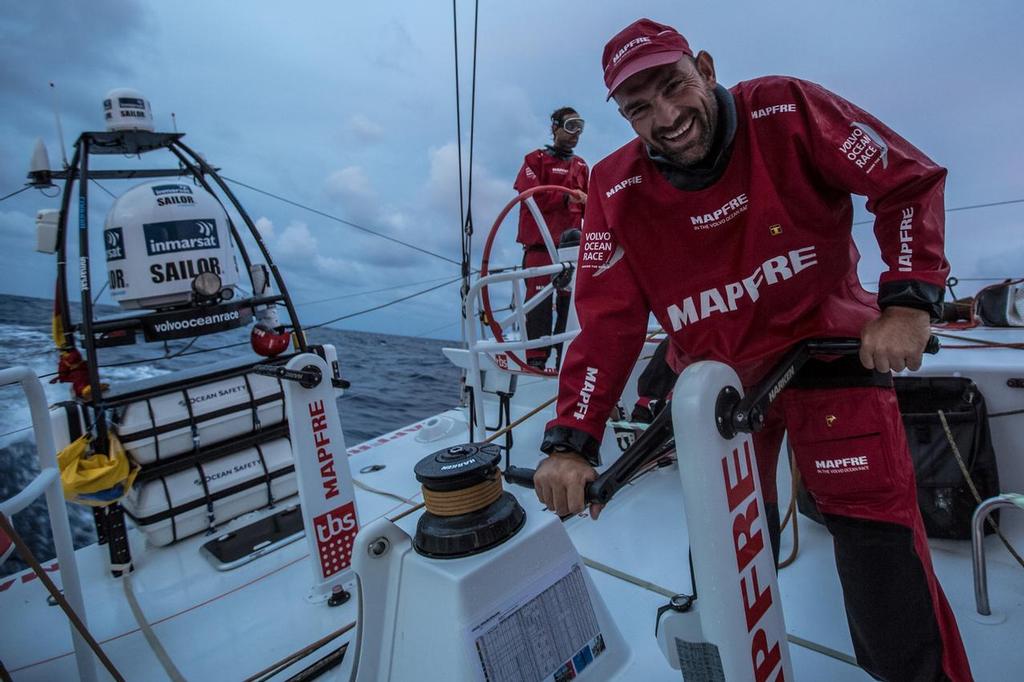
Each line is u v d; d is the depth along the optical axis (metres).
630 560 2.22
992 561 1.99
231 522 2.80
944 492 2.04
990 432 2.11
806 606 1.88
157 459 2.59
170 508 2.62
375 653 1.18
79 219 2.48
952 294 3.74
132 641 2.06
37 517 4.10
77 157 2.75
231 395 2.76
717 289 1.21
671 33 1.05
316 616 2.10
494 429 3.68
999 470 2.14
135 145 2.80
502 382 4.03
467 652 1.03
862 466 1.20
